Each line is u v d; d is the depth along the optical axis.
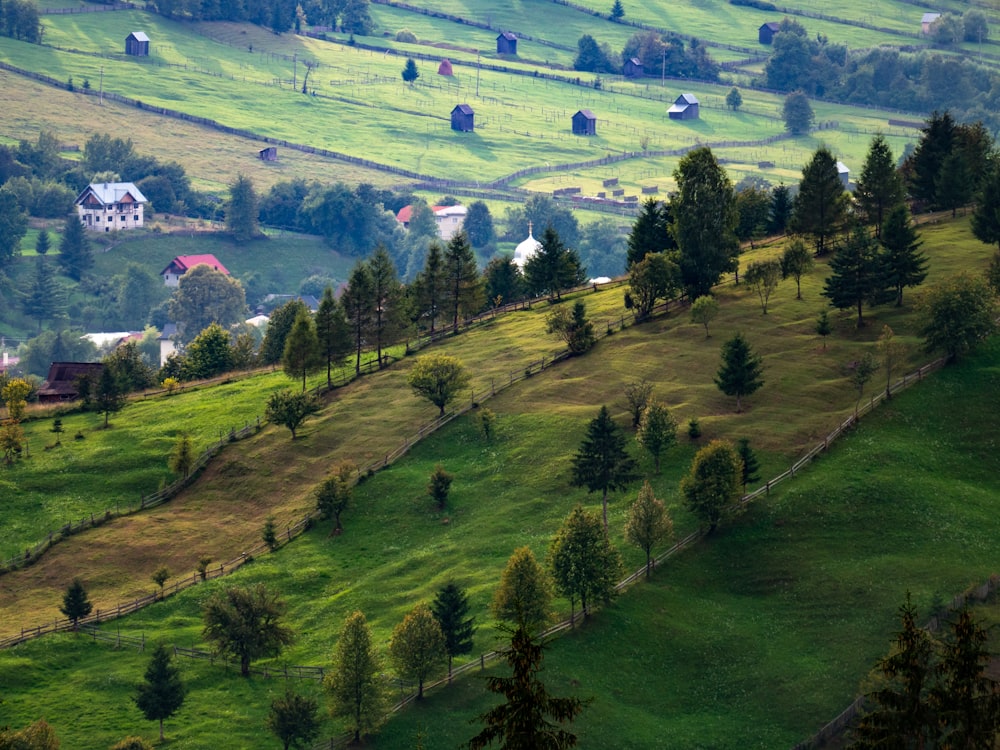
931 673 128.88
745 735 197.88
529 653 101.31
